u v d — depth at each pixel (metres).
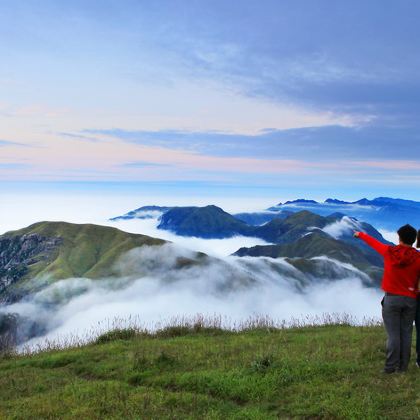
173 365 12.43
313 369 10.55
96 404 9.78
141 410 9.25
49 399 10.44
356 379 9.72
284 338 15.11
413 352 11.48
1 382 12.60
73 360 14.59
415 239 9.53
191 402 9.60
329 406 8.58
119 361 13.55
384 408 8.28
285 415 8.78
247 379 10.42
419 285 9.41
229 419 8.63
